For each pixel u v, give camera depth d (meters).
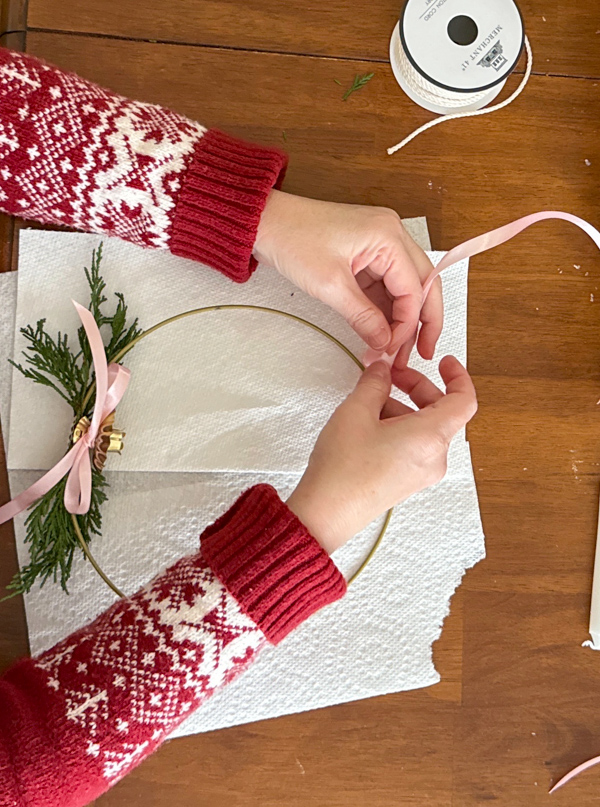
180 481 0.61
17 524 0.59
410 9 0.60
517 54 0.60
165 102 0.64
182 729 0.58
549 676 0.61
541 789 0.60
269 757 0.59
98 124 0.55
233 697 0.59
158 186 0.56
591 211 0.65
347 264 0.56
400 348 0.58
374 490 0.50
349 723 0.59
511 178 0.65
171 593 0.49
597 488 0.63
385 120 0.65
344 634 0.60
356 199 0.64
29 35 0.63
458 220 0.64
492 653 0.61
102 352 0.52
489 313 0.64
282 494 0.61
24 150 0.55
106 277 0.62
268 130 0.64
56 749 0.46
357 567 0.61
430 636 0.61
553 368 0.64
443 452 0.52
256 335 0.62
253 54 0.65
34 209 0.59
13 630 0.58
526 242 0.64
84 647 0.49
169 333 0.62
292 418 0.62
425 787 0.59
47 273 0.61
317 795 0.59
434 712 0.60
